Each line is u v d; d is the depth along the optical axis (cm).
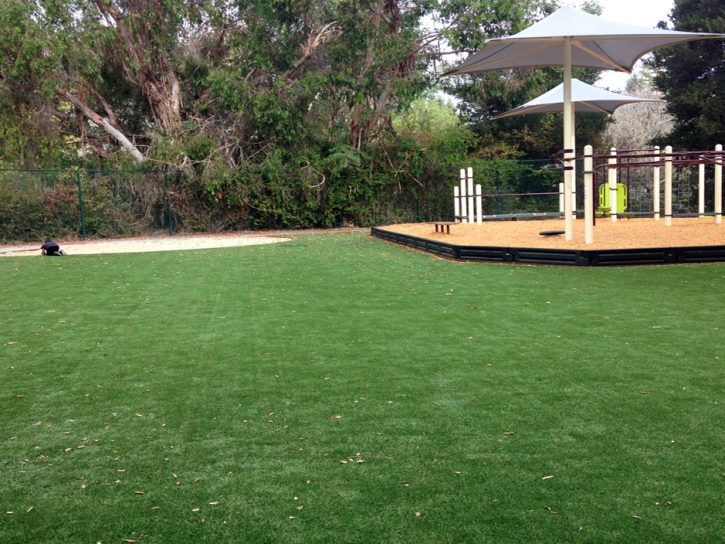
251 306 889
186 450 404
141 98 2806
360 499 334
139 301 955
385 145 2811
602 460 369
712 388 486
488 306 834
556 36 1328
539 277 1068
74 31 2334
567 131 1427
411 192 2814
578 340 643
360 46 2588
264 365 590
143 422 456
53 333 749
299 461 382
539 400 473
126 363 611
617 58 1683
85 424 455
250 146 2770
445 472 361
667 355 579
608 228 1653
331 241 2003
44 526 317
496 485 344
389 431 424
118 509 332
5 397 519
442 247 1423
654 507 316
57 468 384
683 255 1164
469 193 2000
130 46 2508
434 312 808
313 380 540
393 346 644
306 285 1070
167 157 2455
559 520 307
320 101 2827
